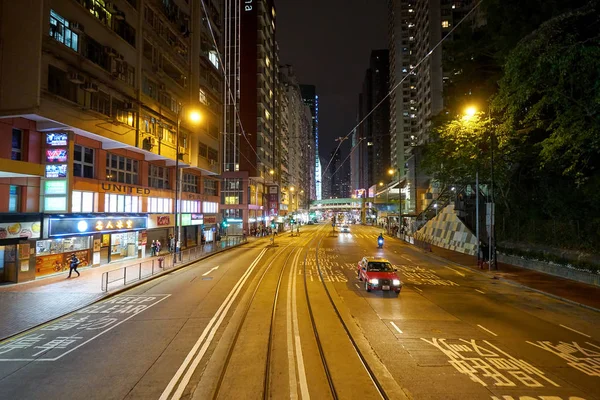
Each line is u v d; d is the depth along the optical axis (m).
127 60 26.31
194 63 37.72
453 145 31.25
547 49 15.02
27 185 20.06
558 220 25.08
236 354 9.09
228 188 65.31
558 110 17.53
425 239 49.72
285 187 100.31
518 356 9.25
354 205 142.00
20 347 9.84
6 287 17.80
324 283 19.50
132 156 28.84
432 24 82.69
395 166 112.38
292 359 8.76
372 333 10.95
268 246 44.09
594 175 20.67
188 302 15.03
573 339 10.73
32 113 18.41
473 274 23.83
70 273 20.59
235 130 67.75
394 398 6.88
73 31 21.11
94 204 24.48
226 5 71.00
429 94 83.31
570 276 21.03
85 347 9.77
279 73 95.25
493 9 25.02
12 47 18.83
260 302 14.92
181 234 38.97
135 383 7.50
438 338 10.58
